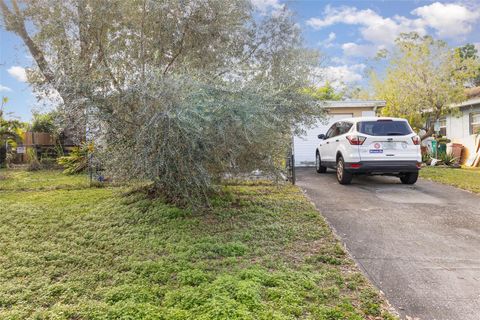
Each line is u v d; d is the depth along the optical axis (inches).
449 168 539.8
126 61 257.0
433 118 622.5
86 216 240.4
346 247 189.8
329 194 323.9
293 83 263.7
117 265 163.0
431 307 129.8
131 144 237.9
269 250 181.5
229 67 264.2
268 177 267.7
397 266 165.5
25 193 328.8
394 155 343.0
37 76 266.2
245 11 294.7
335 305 127.4
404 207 275.3
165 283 144.7
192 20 267.9
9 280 149.3
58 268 161.3
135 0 255.9
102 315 119.6
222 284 139.2
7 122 542.6
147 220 230.2
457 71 587.5
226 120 213.0
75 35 256.2
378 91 700.0
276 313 119.3
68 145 544.4
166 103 210.1
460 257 176.6
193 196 245.6
